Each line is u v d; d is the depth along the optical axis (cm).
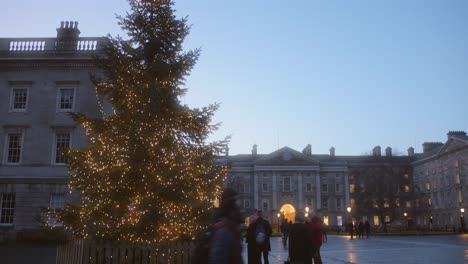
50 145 3509
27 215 3378
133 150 1567
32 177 3438
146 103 1639
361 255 2280
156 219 1535
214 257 450
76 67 3612
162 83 1734
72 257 1495
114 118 1709
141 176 1565
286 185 9100
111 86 1750
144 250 1440
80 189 1705
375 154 9681
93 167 1630
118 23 2417
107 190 1578
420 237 4659
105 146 1641
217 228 468
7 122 3559
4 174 3462
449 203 7925
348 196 9169
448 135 8044
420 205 8469
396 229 7381
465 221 7356
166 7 1839
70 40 3662
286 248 2883
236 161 9250
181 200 1589
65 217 1603
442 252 2414
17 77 3631
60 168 3459
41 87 3609
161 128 1648
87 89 3569
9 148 3534
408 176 9300
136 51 1791
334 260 2016
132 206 1612
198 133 1773
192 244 1439
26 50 3628
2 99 3597
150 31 1822
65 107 3581
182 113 1739
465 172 7462
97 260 1436
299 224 1059
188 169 1655
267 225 1517
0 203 3422
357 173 7725
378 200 7144
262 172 9144
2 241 3203
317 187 9088
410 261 1927
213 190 1719
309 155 9944
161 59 1784
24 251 2486
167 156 1645
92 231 1554
